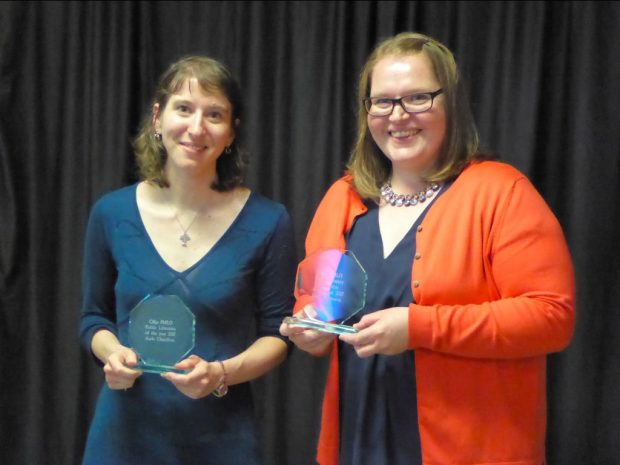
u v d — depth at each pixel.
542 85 2.09
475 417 1.21
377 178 1.43
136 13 2.21
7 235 2.20
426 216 1.28
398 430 1.26
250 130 2.18
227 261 1.41
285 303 1.48
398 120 1.29
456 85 1.32
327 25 2.15
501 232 1.21
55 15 2.22
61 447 2.23
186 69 1.40
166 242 1.42
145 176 1.48
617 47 2.03
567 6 2.08
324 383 2.20
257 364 1.41
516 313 1.15
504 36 2.08
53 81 2.22
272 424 2.20
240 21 2.18
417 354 1.24
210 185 1.46
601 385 2.05
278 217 1.47
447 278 1.22
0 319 2.21
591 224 2.03
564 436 2.07
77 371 2.22
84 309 1.51
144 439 1.38
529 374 1.25
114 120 2.18
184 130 1.36
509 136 2.08
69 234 2.21
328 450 1.39
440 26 2.15
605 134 2.04
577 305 2.03
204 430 1.38
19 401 2.23
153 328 1.33
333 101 2.15
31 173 2.21
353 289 1.29
